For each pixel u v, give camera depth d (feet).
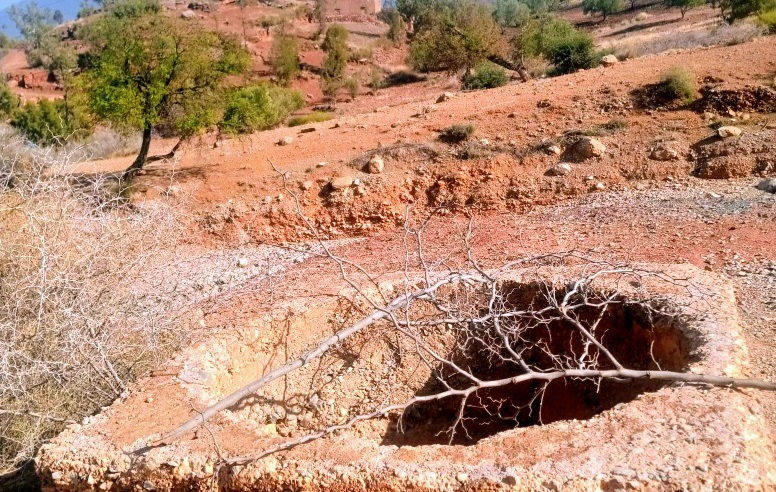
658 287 18.71
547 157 36.81
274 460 13.03
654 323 17.56
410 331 17.39
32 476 16.49
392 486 12.10
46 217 19.93
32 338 17.61
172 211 29.37
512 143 38.81
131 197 39.14
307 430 20.86
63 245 19.85
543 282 20.34
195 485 13.23
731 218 26.02
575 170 35.04
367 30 185.88
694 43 70.23
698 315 16.63
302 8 187.32
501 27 109.60
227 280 30.86
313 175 40.45
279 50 133.69
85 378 17.57
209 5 183.32
